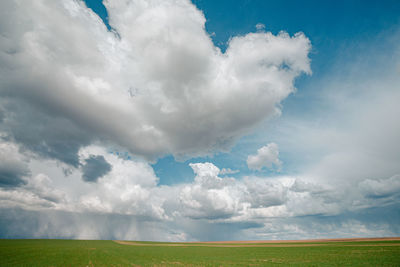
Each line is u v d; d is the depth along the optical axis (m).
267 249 69.94
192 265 33.22
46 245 77.62
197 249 75.44
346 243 86.69
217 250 69.69
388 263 31.64
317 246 75.94
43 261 35.69
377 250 51.56
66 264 32.81
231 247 87.50
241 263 35.56
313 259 39.12
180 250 69.88
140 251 63.34
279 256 46.38
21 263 33.19
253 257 45.59
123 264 34.06
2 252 48.38
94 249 66.69
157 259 41.91
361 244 76.62
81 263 34.28
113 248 74.38
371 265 30.00
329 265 31.06
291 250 62.41
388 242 82.38
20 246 68.06
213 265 33.12
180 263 35.84
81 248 68.62
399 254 42.31
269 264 33.78
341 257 40.22
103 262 36.09
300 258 41.50
